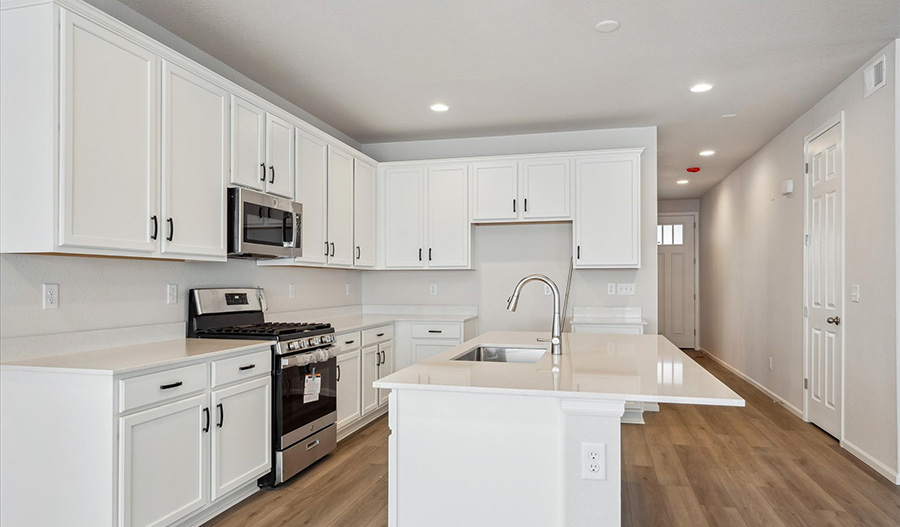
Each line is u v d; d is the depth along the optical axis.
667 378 2.17
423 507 2.19
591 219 4.85
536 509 2.08
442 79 3.92
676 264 9.70
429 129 5.21
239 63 3.62
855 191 3.78
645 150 5.14
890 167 3.32
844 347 3.96
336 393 3.85
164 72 2.73
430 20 3.03
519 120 4.92
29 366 2.28
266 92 4.11
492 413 2.12
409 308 5.62
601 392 1.92
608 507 1.97
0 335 2.32
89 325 2.72
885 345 3.40
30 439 2.29
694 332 9.60
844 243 3.96
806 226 4.71
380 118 4.85
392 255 5.29
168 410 2.45
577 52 3.46
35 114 2.20
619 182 4.82
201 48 3.39
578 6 2.88
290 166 3.81
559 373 2.29
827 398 4.31
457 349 3.00
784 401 5.30
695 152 6.23
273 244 3.52
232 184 3.24
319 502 3.01
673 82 3.99
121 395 2.22
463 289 5.51
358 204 4.90
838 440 4.13
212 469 2.73
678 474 3.50
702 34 3.22
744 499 3.09
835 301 4.14
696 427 4.60
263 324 3.74
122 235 2.48
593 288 5.21
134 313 2.97
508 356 3.18
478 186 5.11
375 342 4.61
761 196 6.02
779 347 5.44
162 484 2.43
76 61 2.27
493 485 2.12
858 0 2.82
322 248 4.24
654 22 3.06
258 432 3.07
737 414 5.02
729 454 3.89
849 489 3.22
